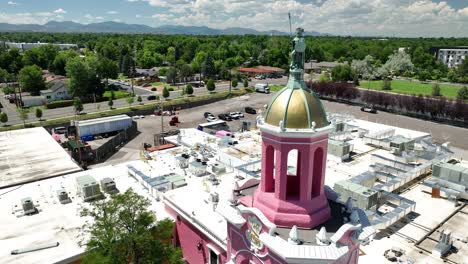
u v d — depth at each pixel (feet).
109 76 483.92
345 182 117.29
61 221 93.91
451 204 113.39
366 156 159.94
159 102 362.12
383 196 112.47
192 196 97.96
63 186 116.16
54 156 153.79
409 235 95.45
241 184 71.46
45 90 398.62
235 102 388.57
